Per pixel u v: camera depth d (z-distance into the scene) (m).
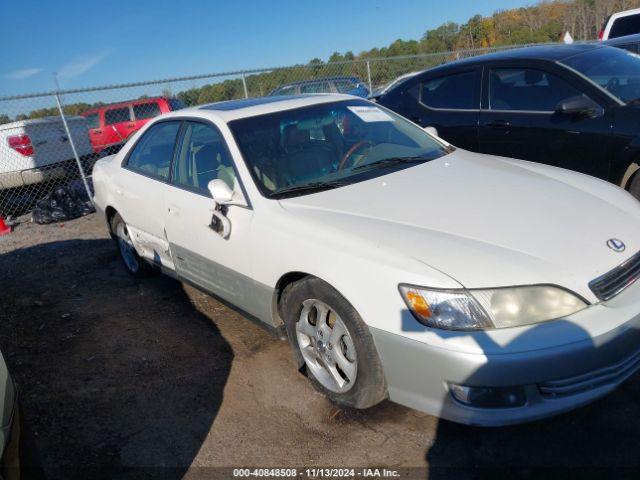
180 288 4.89
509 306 2.29
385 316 2.47
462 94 5.82
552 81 5.11
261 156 3.45
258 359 3.52
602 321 2.31
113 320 4.43
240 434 2.84
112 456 2.80
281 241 2.97
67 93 8.33
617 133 4.57
